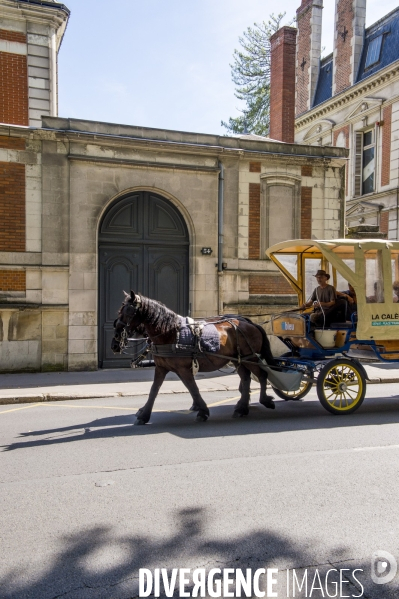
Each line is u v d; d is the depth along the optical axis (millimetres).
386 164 21812
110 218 12844
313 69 27328
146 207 13148
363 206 22688
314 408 8766
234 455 5910
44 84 14203
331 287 8938
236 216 13742
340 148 14711
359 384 8273
